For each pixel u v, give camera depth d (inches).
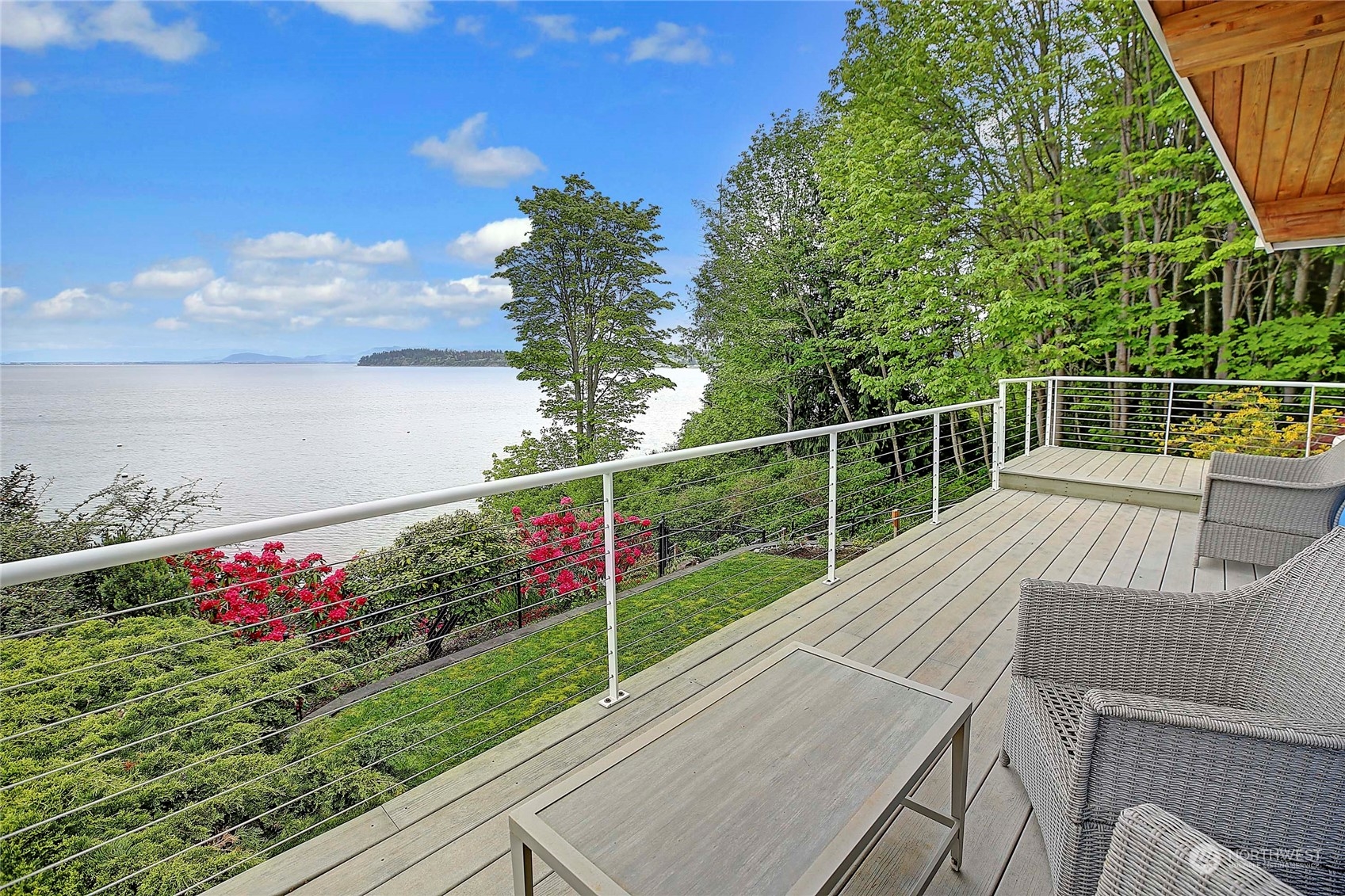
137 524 264.7
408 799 72.1
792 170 577.3
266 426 1043.9
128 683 124.6
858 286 488.1
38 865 90.3
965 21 378.0
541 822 44.6
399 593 169.0
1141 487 198.7
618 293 729.6
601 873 40.1
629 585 251.6
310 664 139.1
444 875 61.4
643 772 49.6
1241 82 107.6
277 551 164.6
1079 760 50.5
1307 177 148.7
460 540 185.9
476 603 185.6
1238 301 364.8
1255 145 132.9
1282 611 61.8
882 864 62.5
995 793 72.2
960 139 403.2
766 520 399.5
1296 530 131.8
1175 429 305.4
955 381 420.5
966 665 102.3
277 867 62.5
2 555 217.8
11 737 48.9
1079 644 68.4
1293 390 342.3
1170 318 362.0
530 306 721.6
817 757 50.9
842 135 442.0
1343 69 102.2
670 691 94.9
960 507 201.0
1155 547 159.6
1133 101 370.6
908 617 120.2
